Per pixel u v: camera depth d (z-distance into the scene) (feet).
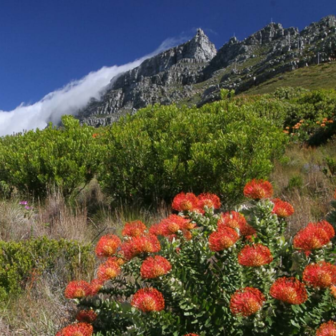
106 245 6.52
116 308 6.25
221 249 5.58
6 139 29.45
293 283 4.79
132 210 17.94
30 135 26.81
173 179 18.20
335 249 5.75
